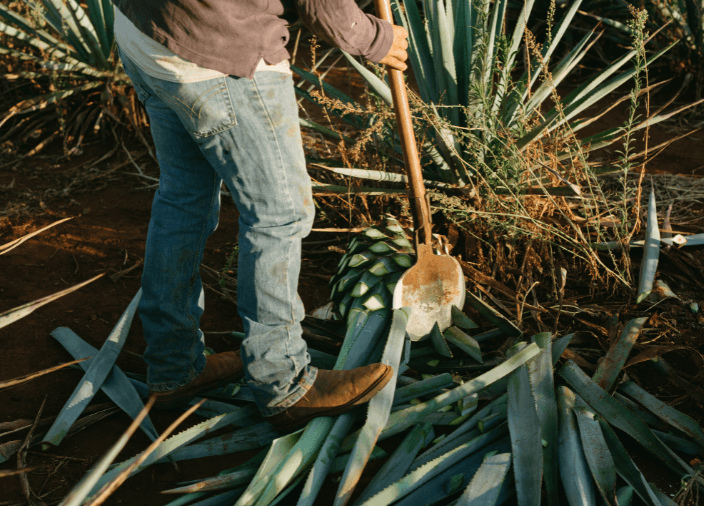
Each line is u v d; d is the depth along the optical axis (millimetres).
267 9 1393
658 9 4641
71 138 3766
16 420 1819
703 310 2254
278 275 1582
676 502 1545
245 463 1630
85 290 2502
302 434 1641
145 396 1931
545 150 2707
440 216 2797
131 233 2928
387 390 1725
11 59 4254
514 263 2520
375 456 1707
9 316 1607
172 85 1421
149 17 1345
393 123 2779
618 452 1598
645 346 2031
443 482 1562
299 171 1550
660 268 2539
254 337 1622
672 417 1755
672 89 4535
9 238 2834
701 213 2934
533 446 1570
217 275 2604
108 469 1610
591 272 2348
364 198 2672
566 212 2590
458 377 1970
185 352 1773
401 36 1707
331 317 2299
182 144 1603
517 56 5016
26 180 3363
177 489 1487
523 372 1797
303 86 4473
